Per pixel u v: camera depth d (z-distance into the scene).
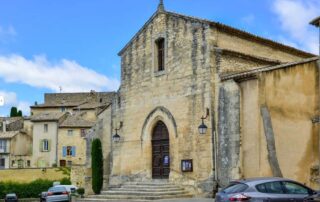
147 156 33.22
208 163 28.73
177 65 31.61
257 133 25.83
